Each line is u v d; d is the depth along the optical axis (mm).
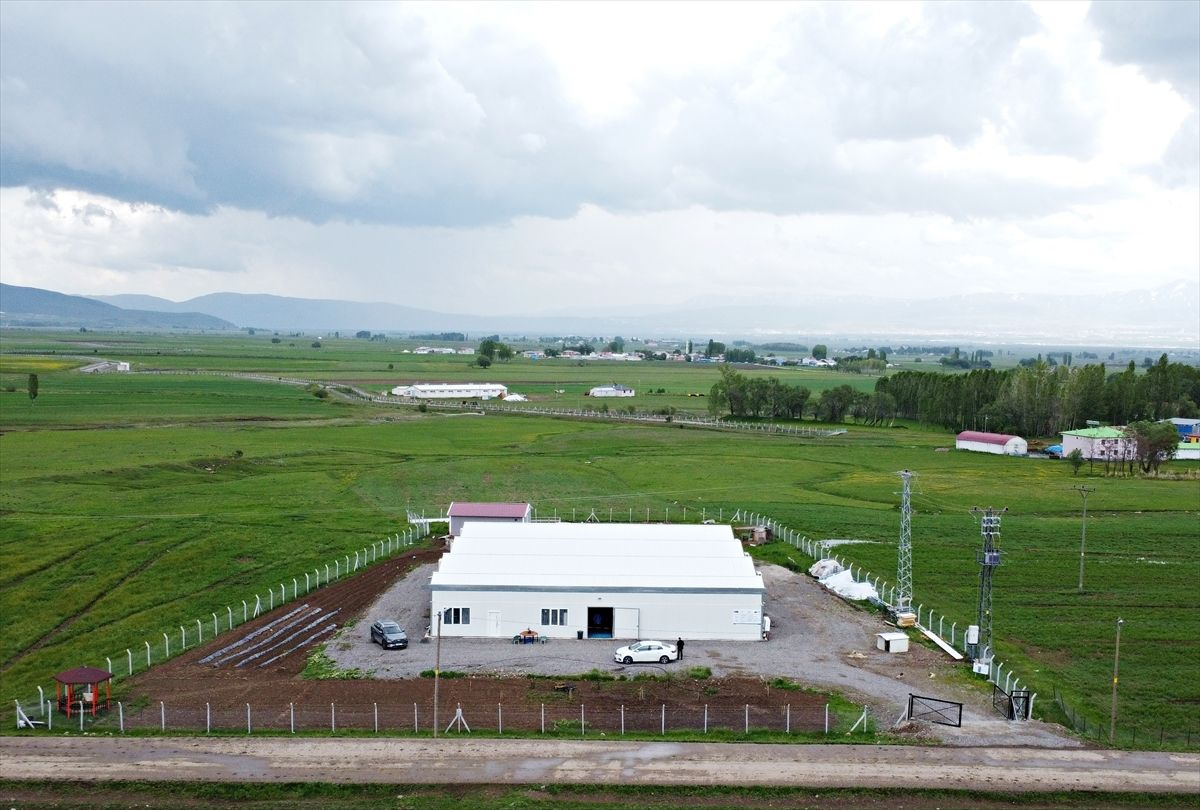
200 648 63906
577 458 153000
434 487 126312
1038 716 52875
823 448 171500
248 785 42969
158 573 80250
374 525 101125
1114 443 160500
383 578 81188
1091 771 45375
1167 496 124250
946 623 70812
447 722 50781
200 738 48344
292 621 69875
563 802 41812
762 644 65938
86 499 108625
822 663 61844
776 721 51594
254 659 61625
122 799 41906
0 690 57781
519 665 60656
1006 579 82500
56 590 75062
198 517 99625
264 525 97562
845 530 101688
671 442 176500
